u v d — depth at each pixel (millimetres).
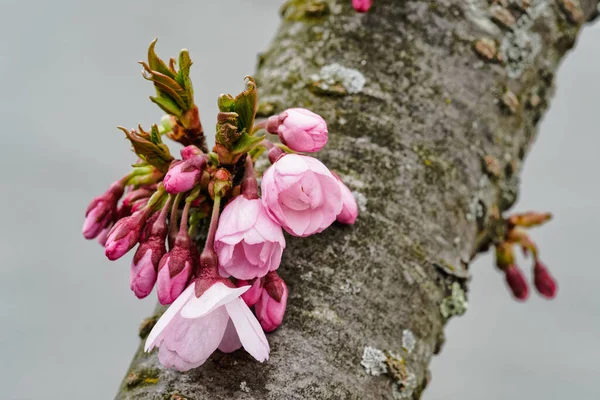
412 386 455
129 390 442
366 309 453
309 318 446
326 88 486
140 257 439
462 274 477
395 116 484
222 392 434
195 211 455
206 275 430
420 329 462
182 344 423
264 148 455
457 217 482
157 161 450
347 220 457
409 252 467
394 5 501
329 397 438
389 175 474
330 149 475
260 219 430
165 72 444
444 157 485
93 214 463
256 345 421
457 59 501
